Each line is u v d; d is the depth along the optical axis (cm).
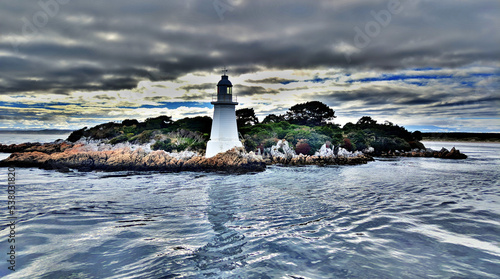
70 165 3741
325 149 4894
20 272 868
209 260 952
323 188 2383
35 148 6056
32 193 2138
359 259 950
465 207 1661
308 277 836
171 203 1803
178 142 4919
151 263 930
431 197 1983
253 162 3756
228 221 1396
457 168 4122
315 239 1134
